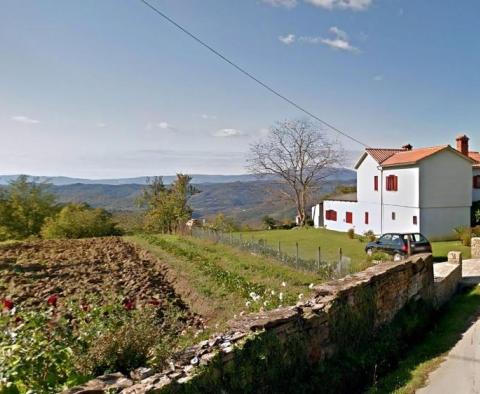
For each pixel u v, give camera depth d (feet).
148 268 62.49
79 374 14.07
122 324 17.63
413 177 98.53
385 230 110.22
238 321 17.88
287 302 29.60
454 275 48.06
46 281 51.52
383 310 27.86
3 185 146.92
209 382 13.50
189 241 93.66
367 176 118.73
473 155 125.08
